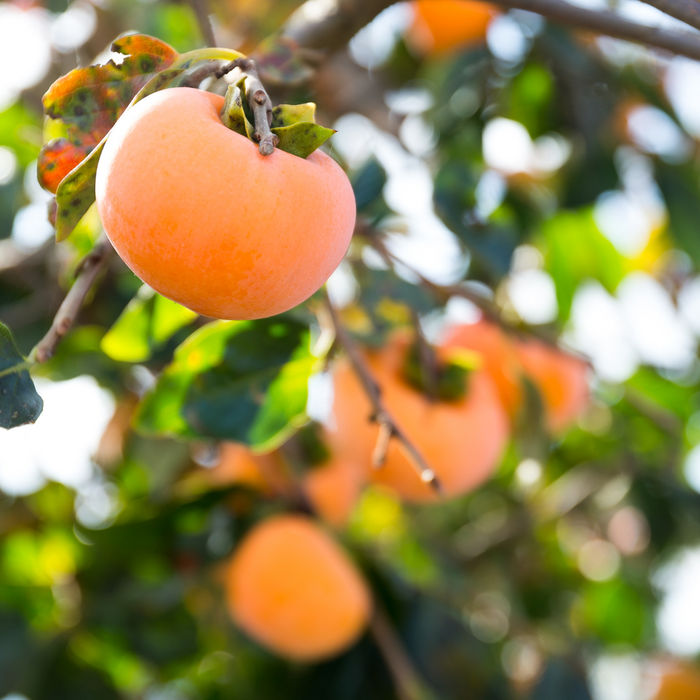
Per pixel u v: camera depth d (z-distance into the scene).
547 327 1.21
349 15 0.84
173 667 1.25
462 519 1.87
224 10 1.43
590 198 1.36
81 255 0.81
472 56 1.36
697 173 1.52
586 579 1.89
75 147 0.69
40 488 1.40
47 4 1.29
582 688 1.44
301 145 0.66
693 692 1.73
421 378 0.95
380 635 1.25
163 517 1.18
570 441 1.73
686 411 1.58
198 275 0.65
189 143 0.64
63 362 1.18
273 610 1.10
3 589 1.26
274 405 0.84
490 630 1.54
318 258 0.66
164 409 0.84
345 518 1.28
